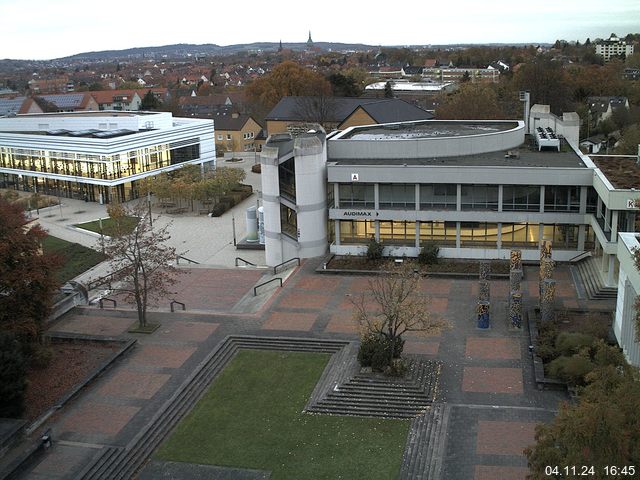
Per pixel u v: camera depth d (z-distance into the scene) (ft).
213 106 635.66
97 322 175.01
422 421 125.08
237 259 227.81
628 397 78.28
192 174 316.40
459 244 208.33
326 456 116.88
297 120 428.97
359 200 211.82
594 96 572.92
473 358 146.00
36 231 153.28
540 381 131.75
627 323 131.64
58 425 127.85
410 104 407.23
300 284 194.29
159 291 177.37
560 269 196.13
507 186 200.23
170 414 130.82
